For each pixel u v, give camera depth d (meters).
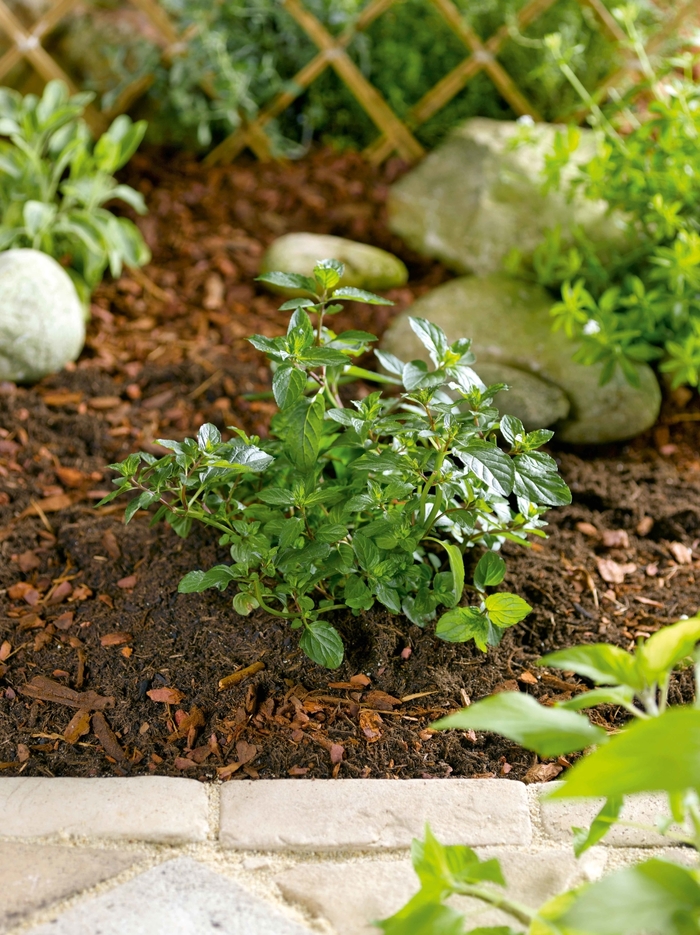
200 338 1.63
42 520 1.37
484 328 1.56
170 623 1.26
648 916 0.93
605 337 1.47
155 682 1.21
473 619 1.18
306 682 1.21
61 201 1.82
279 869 1.08
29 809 1.11
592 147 1.76
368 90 1.85
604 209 1.68
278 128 1.97
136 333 1.64
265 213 1.82
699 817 1.01
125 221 1.71
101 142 1.65
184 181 1.91
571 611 1.29
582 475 1.45
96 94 1.96
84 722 1.18
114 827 1.10
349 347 1.26
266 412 1.51
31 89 1.98
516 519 1.23
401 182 1.83
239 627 1.24
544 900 1.06
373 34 1.89
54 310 1.54
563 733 0.96
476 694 1.21
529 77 1.73
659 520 1.40
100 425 1.49
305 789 1.13
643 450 1.52
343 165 1.91
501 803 1.12
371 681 1.22
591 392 1.50
